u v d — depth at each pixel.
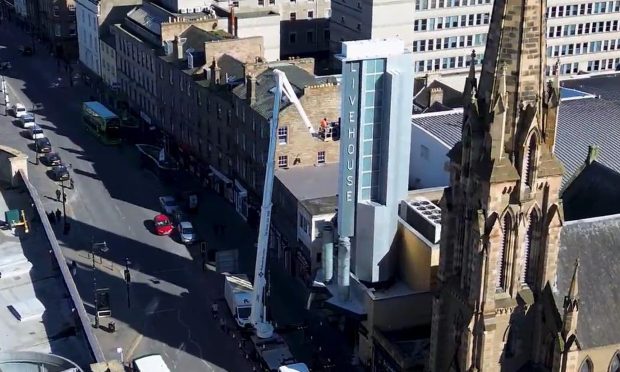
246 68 105.88
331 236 79.12
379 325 73.62
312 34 163.38
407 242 75.50
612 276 58.00
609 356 56.72
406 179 76.69
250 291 83.31
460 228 54.88
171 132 126.94
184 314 83.69
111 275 90.38
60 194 110.75
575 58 148.88
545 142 51.59
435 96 109.31
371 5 137.50
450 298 56.84
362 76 73.50
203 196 112.69
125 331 80.38
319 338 80.44
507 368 56.22
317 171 97.38
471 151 52.00
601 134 88.06
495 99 49.91
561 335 53.72
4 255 58.94
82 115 139.00
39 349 48.47
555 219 52.66
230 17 133.00
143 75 134.38
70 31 177.12
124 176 118.38
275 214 96.25
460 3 141.12
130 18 142.00
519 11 48.53
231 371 75.12
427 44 142.00
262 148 98.31
